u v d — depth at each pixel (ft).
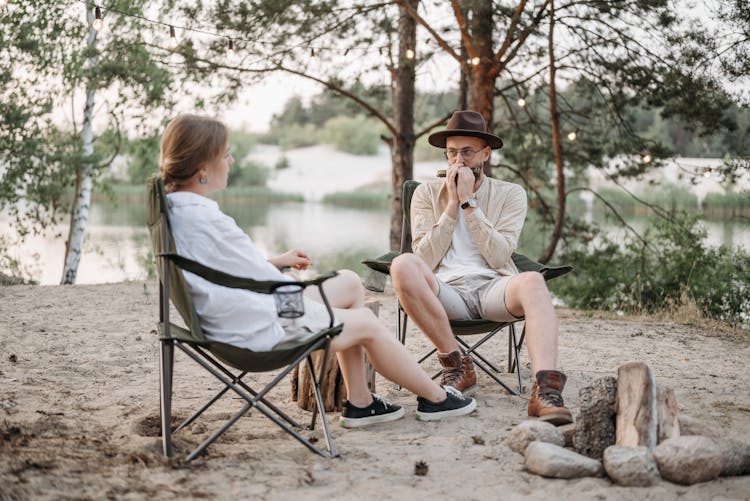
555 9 26.25
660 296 25.26
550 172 33.94
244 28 25.41
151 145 32.22
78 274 38.45
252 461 8.12
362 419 9.63
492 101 26.68
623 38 27.07
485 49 26.37
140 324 17.61
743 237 27.91
